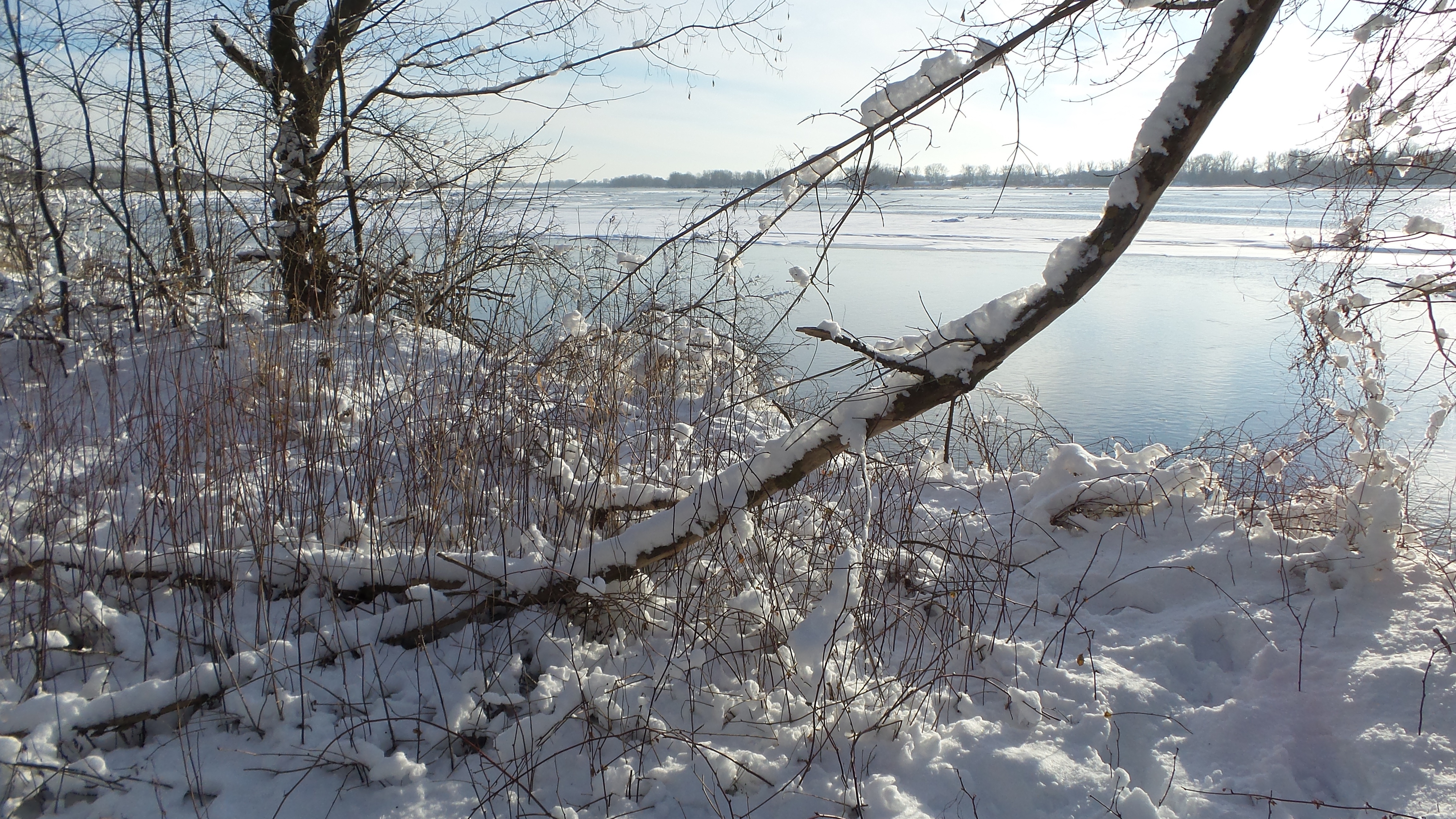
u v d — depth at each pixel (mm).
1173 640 3549
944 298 15508
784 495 4504
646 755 2930
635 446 5207
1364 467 3910
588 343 5414
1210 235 31531
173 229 6820
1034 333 3439
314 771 2771
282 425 4336
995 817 2738
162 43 6715
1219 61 3082
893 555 4125
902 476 5258
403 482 4242
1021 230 36344
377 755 2709
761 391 6648
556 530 4082
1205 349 11836
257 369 5043
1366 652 3299
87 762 2631
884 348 3773
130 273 6504
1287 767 2861
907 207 61906
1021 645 3520
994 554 4367
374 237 7172
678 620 3486
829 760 2951
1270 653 3404
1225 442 6141
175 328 6289
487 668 3184
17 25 6172
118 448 4586
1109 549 4316
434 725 2818
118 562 3393
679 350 6637
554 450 4566
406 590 3480
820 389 7379
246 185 7023
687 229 3477
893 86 3092
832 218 3416
